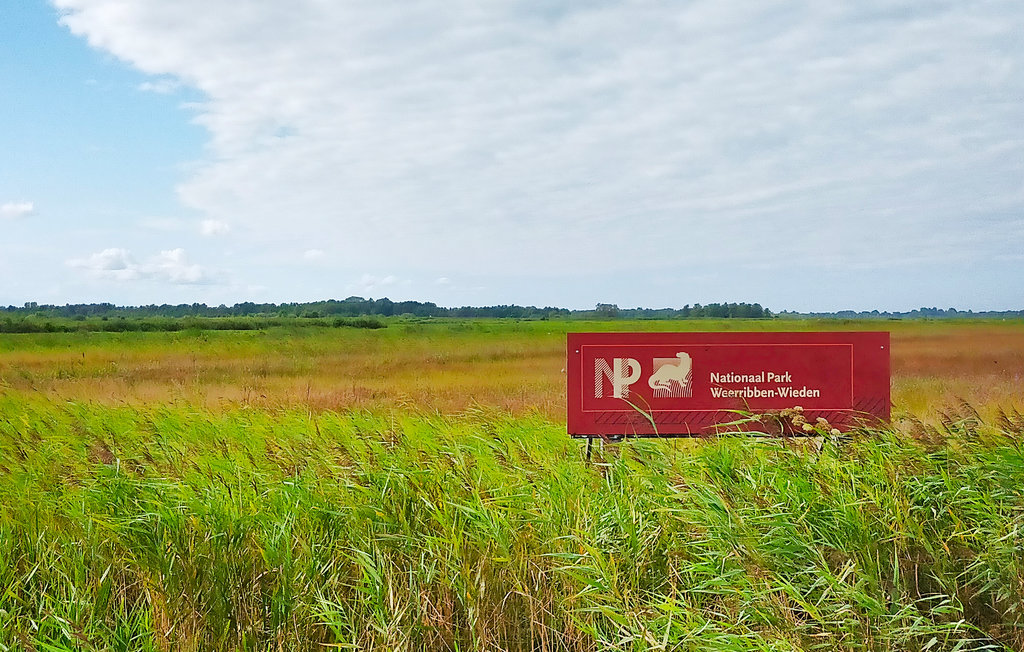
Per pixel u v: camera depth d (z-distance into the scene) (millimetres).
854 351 10375
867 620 5055
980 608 5594
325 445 9102
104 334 46562
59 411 12445
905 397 17094
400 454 8398
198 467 8141
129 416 11789
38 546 6375
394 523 6727
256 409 13953
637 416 10398
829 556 5824
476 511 6375
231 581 5766
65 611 5527
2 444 9375
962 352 35281
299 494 7074
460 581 5719
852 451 7898
